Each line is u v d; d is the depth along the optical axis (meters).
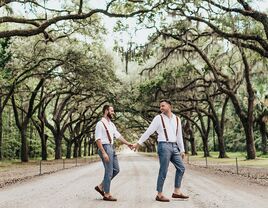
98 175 16.83
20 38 34.22
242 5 19.83
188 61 35.16
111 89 43.66
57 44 35.25
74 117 65.88
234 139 66.25
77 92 43.91
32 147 61.47
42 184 12.60
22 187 11.73
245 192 9.66
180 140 8.30
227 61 35.75
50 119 68.50
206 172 17.97
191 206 7.30
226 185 11.59
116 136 8.45
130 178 14.16
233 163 27.45
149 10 19.69
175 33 28.11
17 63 35.19
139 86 39.78
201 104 53.12
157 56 35.88
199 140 83.31
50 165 29.95
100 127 8.27
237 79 34.91
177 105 48.62
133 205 7.44
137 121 69.94
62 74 37.78
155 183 12.05
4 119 55.09
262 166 23.11
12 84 35.09
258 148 59.16
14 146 58.78
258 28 23.58
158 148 8.12
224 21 20.77
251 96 31.84
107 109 8.46
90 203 7.76
